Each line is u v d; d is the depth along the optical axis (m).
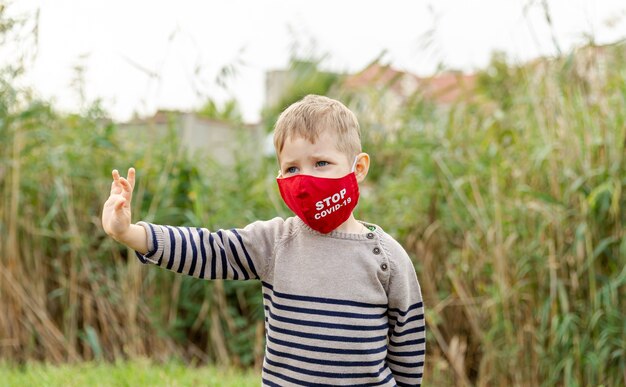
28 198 4.78
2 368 4.19
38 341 4.68
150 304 4.86
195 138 5.86
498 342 4.15
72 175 4.85
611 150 3.90
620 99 4.02
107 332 4.74
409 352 2.12
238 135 5.65
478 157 4.64
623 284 3.76
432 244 4.81
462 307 4.66
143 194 4.88
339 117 2.08
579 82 4.16
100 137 4.72
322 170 2.02
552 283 3.86
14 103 4.58
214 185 5.26
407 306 2.08
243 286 4.97
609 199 3.78
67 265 4.84
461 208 4.69
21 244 4.72
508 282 4.11
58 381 3.75
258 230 2.09
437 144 4.91
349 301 1.96
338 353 1.92
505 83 4.95
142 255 1.96
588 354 3.70
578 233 3.71
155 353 4.75
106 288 4.73
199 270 2.00
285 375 1.96
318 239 2.02
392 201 5.21
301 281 1.98
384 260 2.04
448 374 4.50
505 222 4.25
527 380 4.02
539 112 4.27
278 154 2.11
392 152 5.75
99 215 4.95
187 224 4.82
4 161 4.54
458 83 5.20
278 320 1.99
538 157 3.92
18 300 4.54
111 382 3.74
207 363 4.84
